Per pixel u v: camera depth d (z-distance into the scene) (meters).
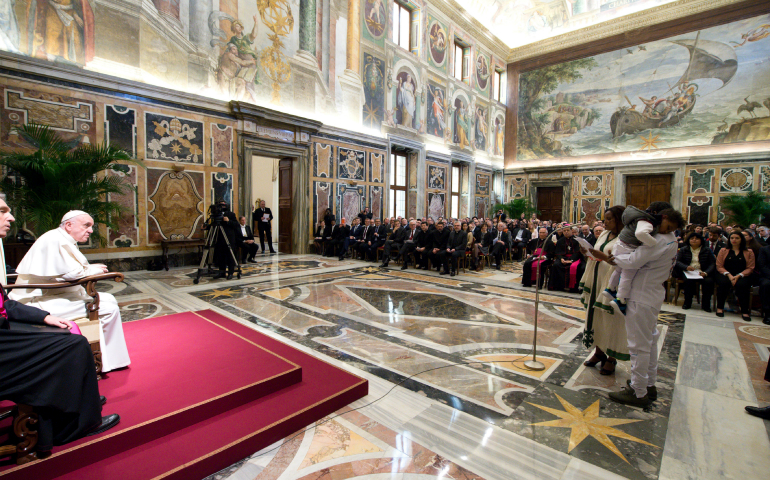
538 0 18.94
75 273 2.90
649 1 16.56
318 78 11.76
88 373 2.11
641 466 2.24
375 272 9.14
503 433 2.58
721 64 15.32
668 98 16.50
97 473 2.00
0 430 2.08
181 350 3.57
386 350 4.06
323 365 3.53
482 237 10.79
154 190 8.32
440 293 6.91
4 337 1.94
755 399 3.09
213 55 9.27
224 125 9.46
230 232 7.65
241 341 3.85
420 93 15.61
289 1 10.82
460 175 18.84
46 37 6.92
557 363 3.79
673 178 16.48
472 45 18.30
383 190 14.27
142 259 8.23
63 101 7.06
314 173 11.84
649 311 2.84
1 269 2.56
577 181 18.81
